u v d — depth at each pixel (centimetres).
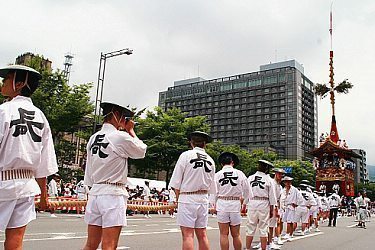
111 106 467
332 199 2033
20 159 331
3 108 338
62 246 827
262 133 10231
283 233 1443
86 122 3116
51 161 362
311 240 1234
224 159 763
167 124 3669
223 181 727
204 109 11288
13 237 328
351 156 4219
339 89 4438
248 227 845
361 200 2020
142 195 2284
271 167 868
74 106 2619
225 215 717
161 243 977
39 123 355
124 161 452
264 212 837
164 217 2122
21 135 336
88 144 469
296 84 10038
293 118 9856
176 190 576
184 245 549
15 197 328
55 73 2672
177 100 11806
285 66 10675
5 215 323
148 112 3859
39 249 778
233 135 10650
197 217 568
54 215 1720
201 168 575
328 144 4047
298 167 6306
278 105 10144
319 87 4581
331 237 1357
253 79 10706
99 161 442
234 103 10850
